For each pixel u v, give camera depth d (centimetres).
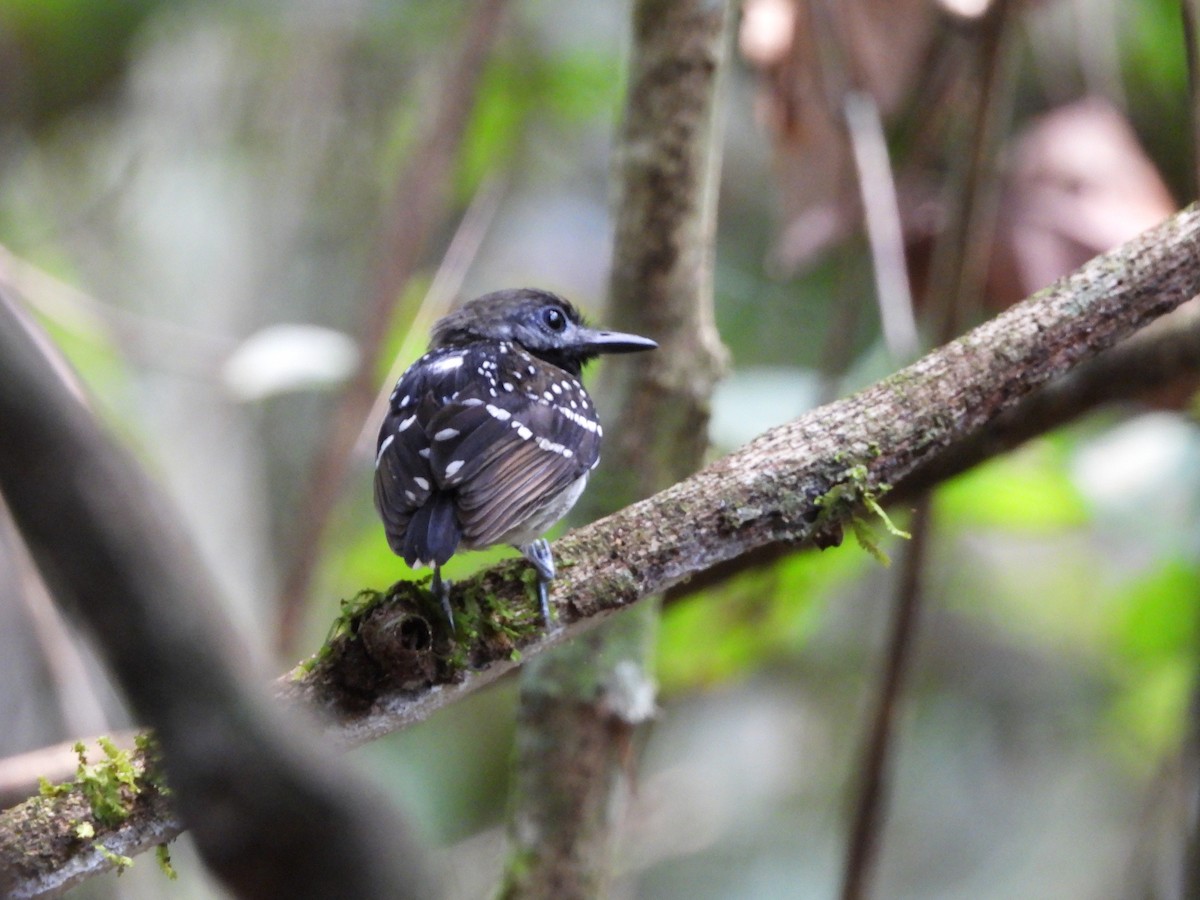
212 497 1262
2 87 1268
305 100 1304
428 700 511
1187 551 959
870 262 870
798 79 820
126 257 1306
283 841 174
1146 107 996
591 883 712
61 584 165
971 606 1348
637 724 727
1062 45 908
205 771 171
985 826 1591
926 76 823
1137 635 988
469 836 1417
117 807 464
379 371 870
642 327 725
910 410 549
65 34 1248
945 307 754
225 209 1333
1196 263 557
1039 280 788
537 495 653
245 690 174
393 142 1222
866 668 1356
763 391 946
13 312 172
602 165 1439
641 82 695
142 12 1245
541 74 1170
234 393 927
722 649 934
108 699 623
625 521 550
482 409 659
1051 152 815
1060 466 912
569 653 709
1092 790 1495
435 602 515
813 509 548
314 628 1074
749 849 1467
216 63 1310
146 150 1294
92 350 955
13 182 1285
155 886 647
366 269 1066
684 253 711
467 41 895
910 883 1521
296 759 176
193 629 170
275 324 1324
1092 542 1255
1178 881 754
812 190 850
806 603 937
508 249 1434
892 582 911
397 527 627
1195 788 716
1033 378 556
